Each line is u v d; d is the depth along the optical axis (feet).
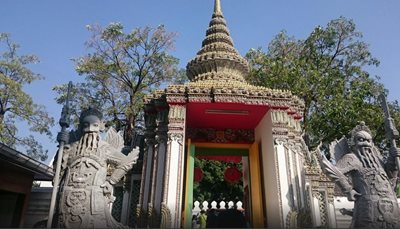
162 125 36.50
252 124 42.78
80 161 27.48
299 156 37.78
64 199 26.05
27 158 35.99
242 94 35.88
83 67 82.69
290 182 33.76
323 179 42.86
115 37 83.92
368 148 30.37
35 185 54.60
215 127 43.73
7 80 73.31
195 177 51.06
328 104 65.82
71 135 30.17
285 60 76.18
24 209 40.40
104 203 26.96
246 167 46.09
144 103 39.19
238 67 46.70
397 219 27.27
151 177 35.55
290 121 38.73
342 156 30.83
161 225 30.42
